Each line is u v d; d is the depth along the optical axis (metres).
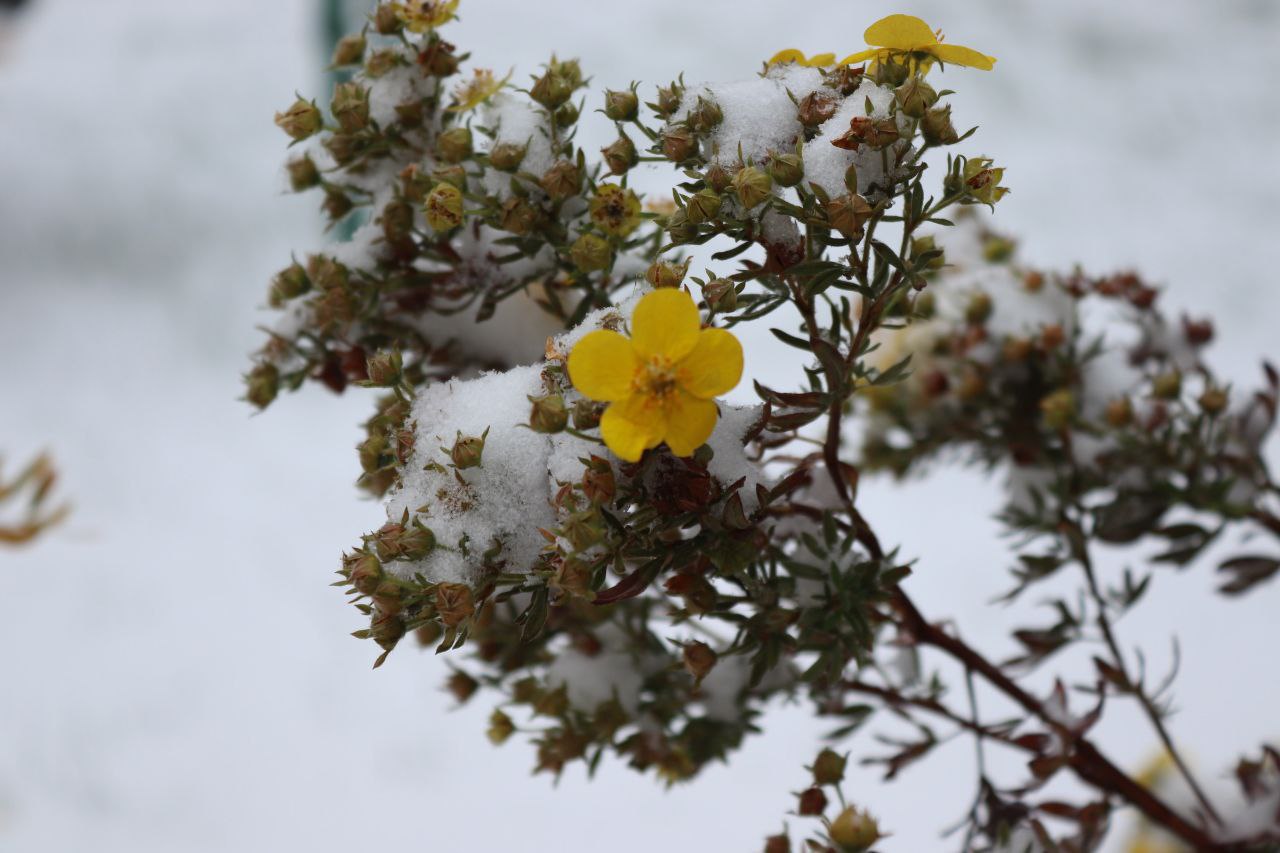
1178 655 0.69
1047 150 3.05
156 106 3.31
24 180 3.10
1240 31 3.42
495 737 0.70
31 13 3.88
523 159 0.65
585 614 0.69
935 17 3.36
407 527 0.61
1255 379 2.37
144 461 2.44
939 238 0.79
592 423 0.61
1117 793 0.70
